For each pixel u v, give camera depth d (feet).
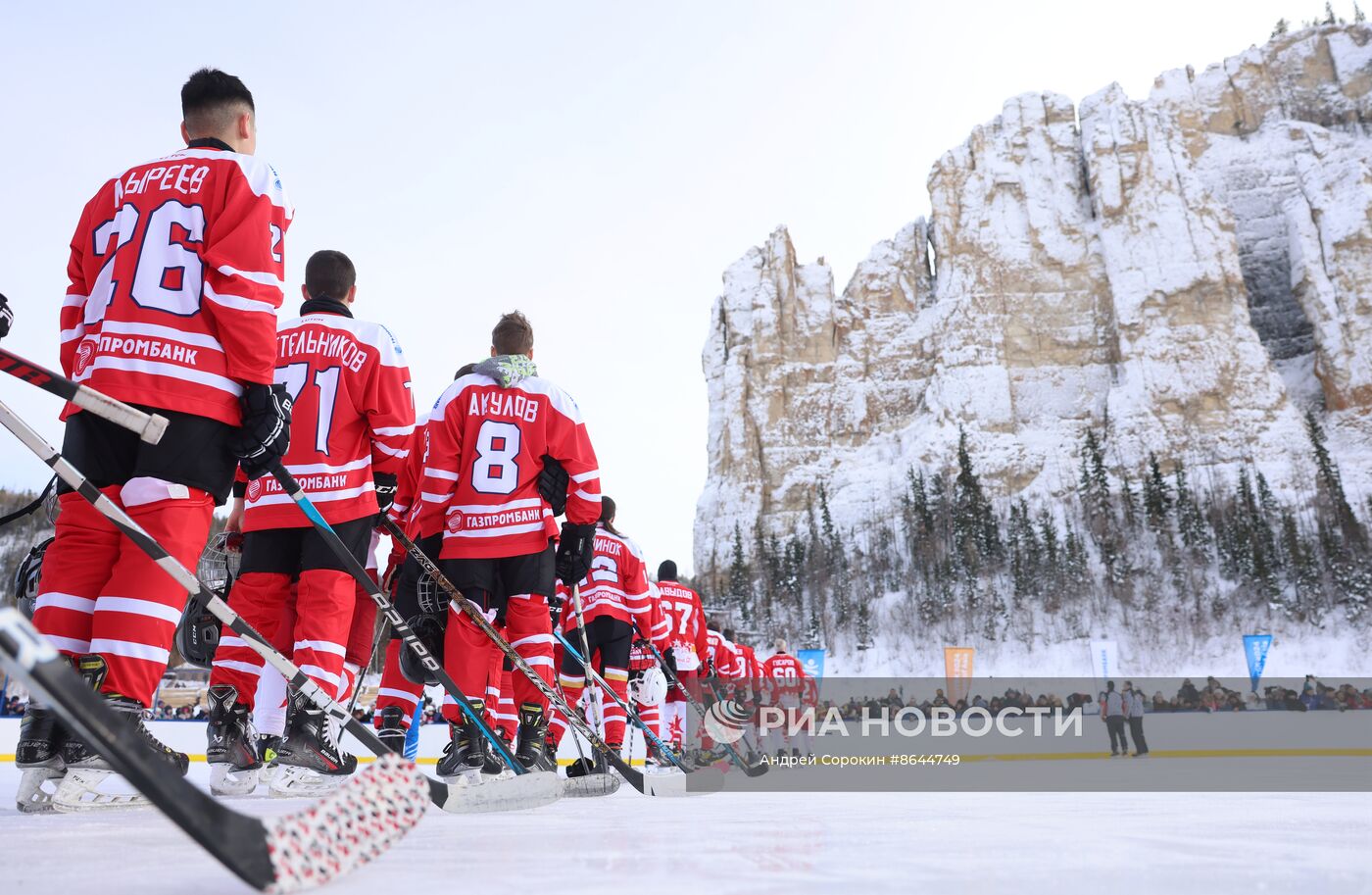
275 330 7.44
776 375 326.24
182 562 6.75
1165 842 4.42
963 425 286.87
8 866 3.32
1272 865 3.54
